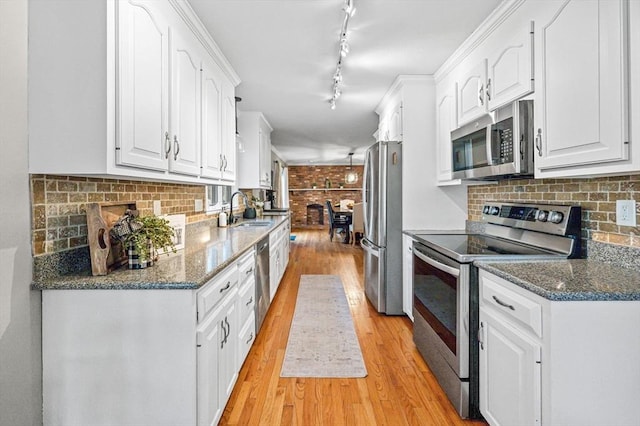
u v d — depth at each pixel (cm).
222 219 382
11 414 132
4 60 128
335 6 216
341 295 421
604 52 136
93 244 154
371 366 247
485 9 219
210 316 167
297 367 245
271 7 215
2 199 128
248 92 388
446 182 312
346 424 185
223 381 183
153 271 163
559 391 127
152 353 145
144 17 159
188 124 210
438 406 201
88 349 144
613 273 154
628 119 127
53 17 135
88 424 146
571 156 156
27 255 138
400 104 352
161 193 247
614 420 129
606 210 173
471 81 256
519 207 241
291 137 697
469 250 208
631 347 128
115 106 139
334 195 1256
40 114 136
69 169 136
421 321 261
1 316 128
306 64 306
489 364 172
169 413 146
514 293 151
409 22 235
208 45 246
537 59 181
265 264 328
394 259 352
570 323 127
